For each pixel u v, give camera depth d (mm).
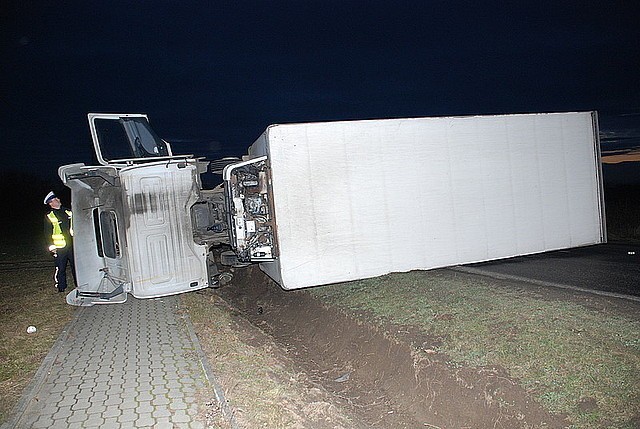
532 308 7262
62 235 10867
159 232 8812
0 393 5750
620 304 7422
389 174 8609
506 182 9406
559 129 9828
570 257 12391
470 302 7781
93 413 5176
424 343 6598
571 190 9922
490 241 9281
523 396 5121
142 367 6441
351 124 8414
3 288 11930
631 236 16016
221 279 9656
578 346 5797
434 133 8883
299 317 9438
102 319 8812
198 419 5016
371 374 7004
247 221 8617
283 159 8164
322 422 5434
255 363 6648
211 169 10812
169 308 9492
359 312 8062
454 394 5719
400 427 5859
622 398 4809
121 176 8688
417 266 8805
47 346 7406
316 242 8289
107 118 10211
